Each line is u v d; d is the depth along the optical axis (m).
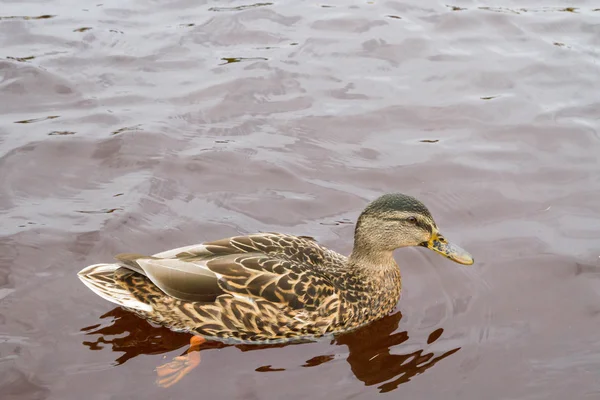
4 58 1.88
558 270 1.53
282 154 1.72
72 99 1.81
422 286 1.53
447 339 1.44
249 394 1.37
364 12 2.07
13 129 1.74
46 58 1.89
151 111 1.79
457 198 1.65
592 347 1.42
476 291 1.51
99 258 1.53
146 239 1.56
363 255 1.49
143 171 1.68
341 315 1.45
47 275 1.50
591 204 1.63
